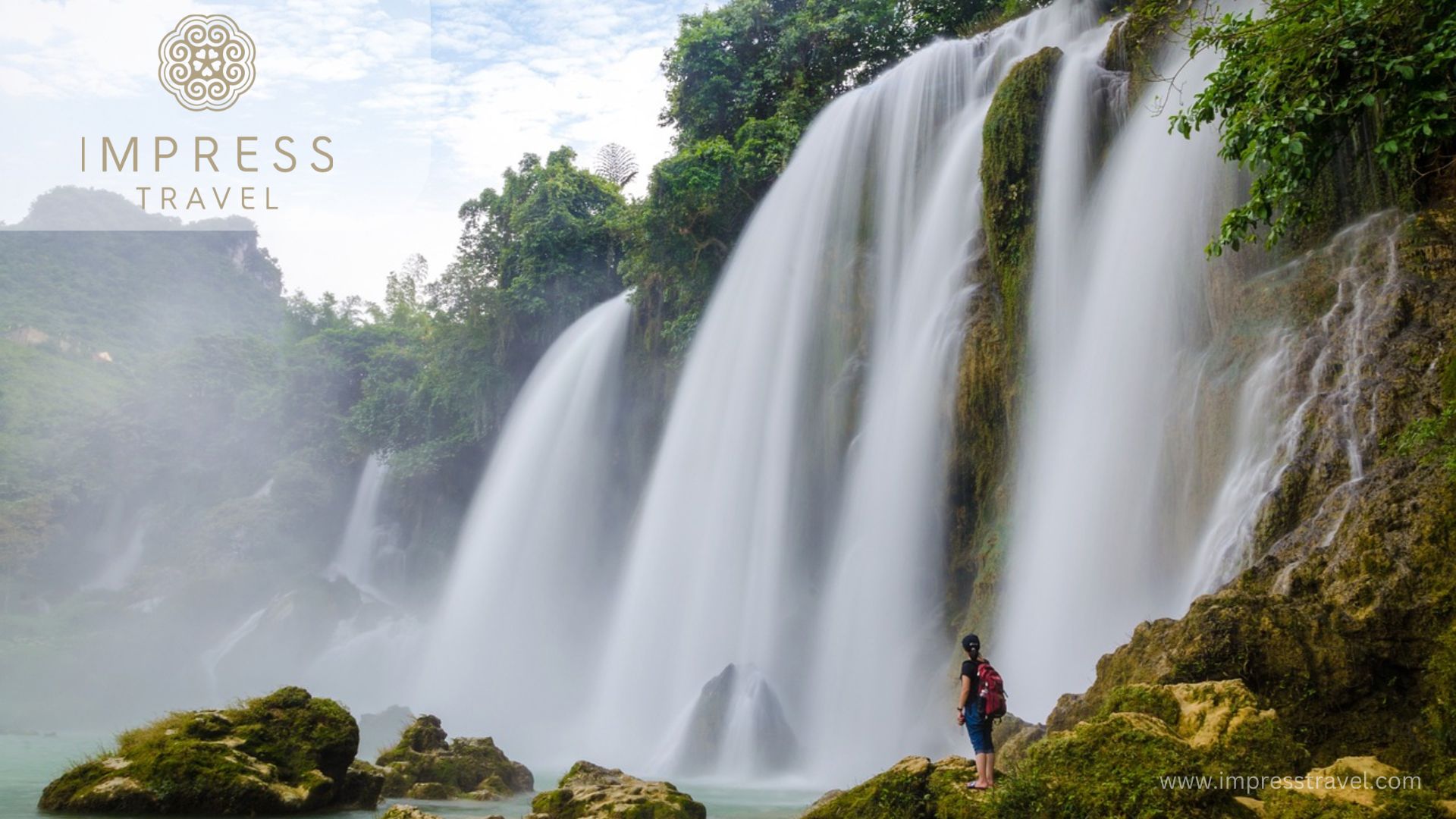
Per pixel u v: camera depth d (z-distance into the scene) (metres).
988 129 24.86
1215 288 19.25
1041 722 18.59
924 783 10.37
